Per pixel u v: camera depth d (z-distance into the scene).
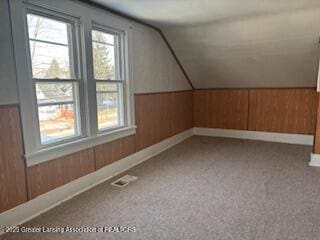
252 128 5.32
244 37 3.91
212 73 5.07
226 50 4.32
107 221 2.18
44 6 2.29
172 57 4.71
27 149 2.22
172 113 4.84
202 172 3.36
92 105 2.91
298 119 4.85
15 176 2.15
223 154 4.20
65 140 2.64
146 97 3.96
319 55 3.90
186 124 5.52
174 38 4.30
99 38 3.07
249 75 4.85
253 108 5.23
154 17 3.40
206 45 4.32
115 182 3.05
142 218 2.22
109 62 3.25
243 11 3.14
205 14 3.25
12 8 2.04
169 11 3.12
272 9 3.06
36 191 2.33
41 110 2.42
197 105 5.80
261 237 1.93
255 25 3.61
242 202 2.49
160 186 2.91
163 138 4.55
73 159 2.71
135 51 3.61
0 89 2.01
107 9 3.01
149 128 4.09
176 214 2.28
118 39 3.35
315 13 3.17
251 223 2.12
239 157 4.02
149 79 4.01
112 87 3.32
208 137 5.59
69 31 2.65
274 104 5.02
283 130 5.02
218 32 3.94
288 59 4.18
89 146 2.89
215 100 5.59
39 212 2.36
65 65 2.64
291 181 3.00
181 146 4.79
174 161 3.86
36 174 2.32
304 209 2.33
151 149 4.17
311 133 4.78
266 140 5.20
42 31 2.38
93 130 2.94
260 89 5.10
